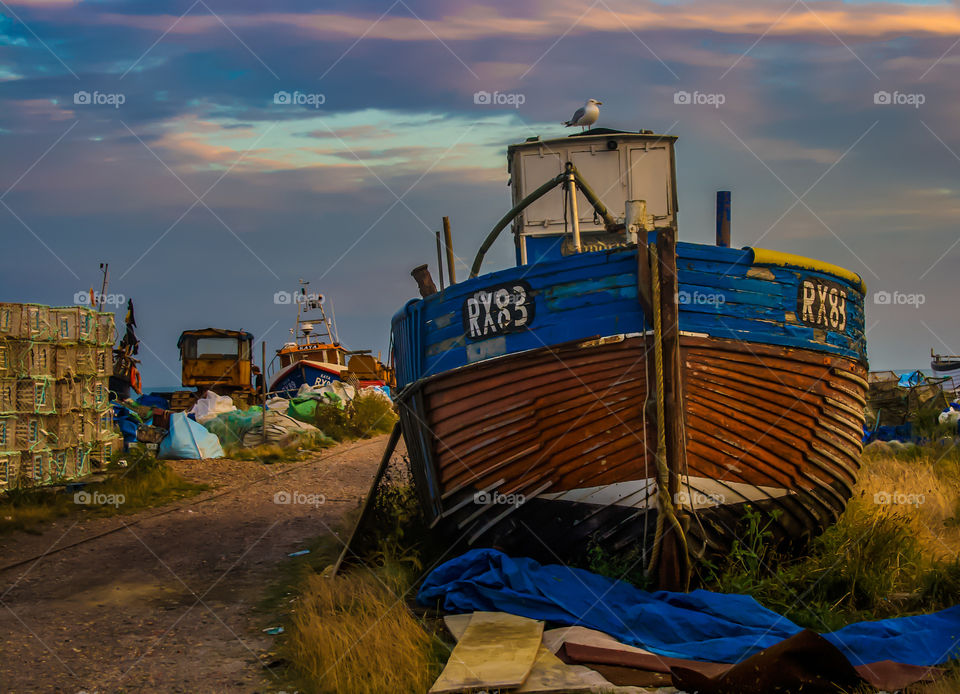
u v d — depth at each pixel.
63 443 12.18
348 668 5.59
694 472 7.23
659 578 7.16
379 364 36.38
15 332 11.47
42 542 9.79
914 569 7.66
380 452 18.86
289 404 23.06
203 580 8.32
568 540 7.55
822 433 7.87
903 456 15.83
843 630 6.14
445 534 8.52
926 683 5.16
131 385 22.39
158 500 12.50
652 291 7.05
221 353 27.69
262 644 6.38
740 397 7.39
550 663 5.51
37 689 5.49
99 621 6.97
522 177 11.11
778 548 7.96
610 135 11.05
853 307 8.41
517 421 7.56
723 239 9.29
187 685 5.56
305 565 8.66
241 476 14.94
